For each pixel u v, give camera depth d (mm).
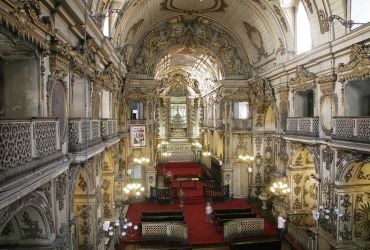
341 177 13125
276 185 18141
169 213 18734
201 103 39812
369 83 13070
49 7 7113
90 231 10805
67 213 8289
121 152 21938
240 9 20359
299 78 16469
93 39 10188
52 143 6688
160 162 37219
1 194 4348
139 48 24188
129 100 24234
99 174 12102
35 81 6781
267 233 17125
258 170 24516
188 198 24297
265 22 19297
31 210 6551
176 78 40969
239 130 24938
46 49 6992
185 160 38562
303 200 17797
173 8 21875
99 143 11219
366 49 11469
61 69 8023
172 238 16172
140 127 20078
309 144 15703
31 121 5520
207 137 36562
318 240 14742
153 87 24500
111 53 13484
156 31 24062
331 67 13688
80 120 8945
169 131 41844
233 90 25062
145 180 24766
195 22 24000
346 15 12828
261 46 21594
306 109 17500
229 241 16203
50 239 6988
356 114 13117
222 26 24219
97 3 11852
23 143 5211
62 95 8383
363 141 11078
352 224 13273
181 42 24750
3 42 5930
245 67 24891
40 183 5621
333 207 13625
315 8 14602
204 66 31672
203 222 19172
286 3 17078
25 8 5703
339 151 13211
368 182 13328
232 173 25391
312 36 15461
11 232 6848
